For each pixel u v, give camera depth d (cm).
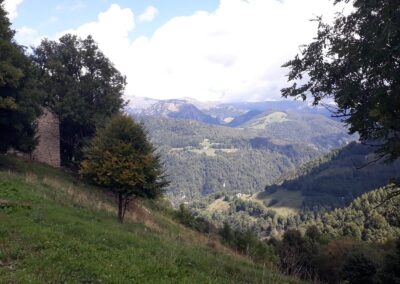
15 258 1059
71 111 4941
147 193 2705
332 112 1384
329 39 1287
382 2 1030
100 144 2652
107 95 5244
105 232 1606
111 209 3284
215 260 1884
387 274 2719
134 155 2623
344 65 1240
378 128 1189
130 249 1365
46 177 3703
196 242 3155
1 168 3516
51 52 5291
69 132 5528
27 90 3841
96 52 5338
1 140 4075
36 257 1048
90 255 1162
